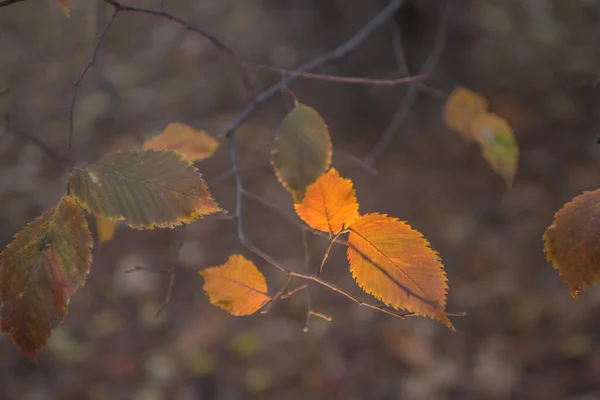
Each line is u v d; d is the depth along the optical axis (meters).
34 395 2.03
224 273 0.76
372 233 0.72
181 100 3.74
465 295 2.40
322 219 0.73
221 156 3.15
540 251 2.58
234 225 2.78
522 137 3.28
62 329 2.28
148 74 3.92
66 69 3.44
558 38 3.36
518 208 2.85
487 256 2.59
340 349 2.17
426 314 0.71
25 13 3.72
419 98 3.37
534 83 3.41
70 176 0.72
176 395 2.03
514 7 3.57
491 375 2.02
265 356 2.15
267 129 3.35
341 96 3.34
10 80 3.45
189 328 2.28
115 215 0.71
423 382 2.02
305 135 0.73
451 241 2.69
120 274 2.50
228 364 2.13
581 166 3.06
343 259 2.55
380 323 2.25
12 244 0.70
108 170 0.72
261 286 0.76
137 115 3.45
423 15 3.18
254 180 3.05
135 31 4.11
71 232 0.71
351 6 3.26
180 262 2.58
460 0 3.31
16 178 2.94
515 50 3.42
